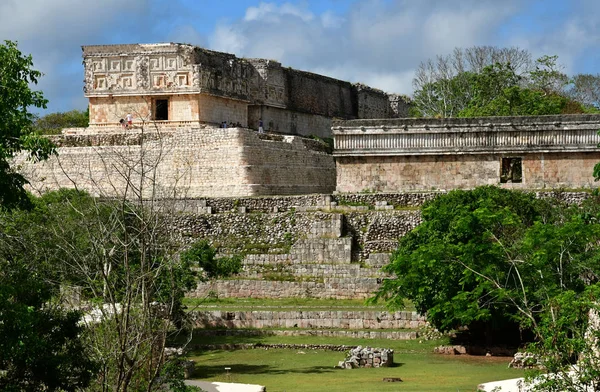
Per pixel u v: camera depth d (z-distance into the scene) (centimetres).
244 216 5766
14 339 2278
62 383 2456
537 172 5916
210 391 3034
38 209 3997
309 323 4850
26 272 2641
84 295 3234
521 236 4084
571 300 2573
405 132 6006
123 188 6162
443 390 3262
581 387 2333
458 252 4041
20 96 2703
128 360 2417
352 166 6062
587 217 3681
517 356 3903
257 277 5450
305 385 3506
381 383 3500
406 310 4853
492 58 9481
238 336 4734
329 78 8638
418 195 5816
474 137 5959
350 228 5681
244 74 7225
